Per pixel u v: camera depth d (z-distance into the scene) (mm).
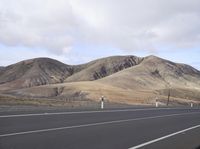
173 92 161375
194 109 49938
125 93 111000
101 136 17469
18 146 13484
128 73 193750
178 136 18984
